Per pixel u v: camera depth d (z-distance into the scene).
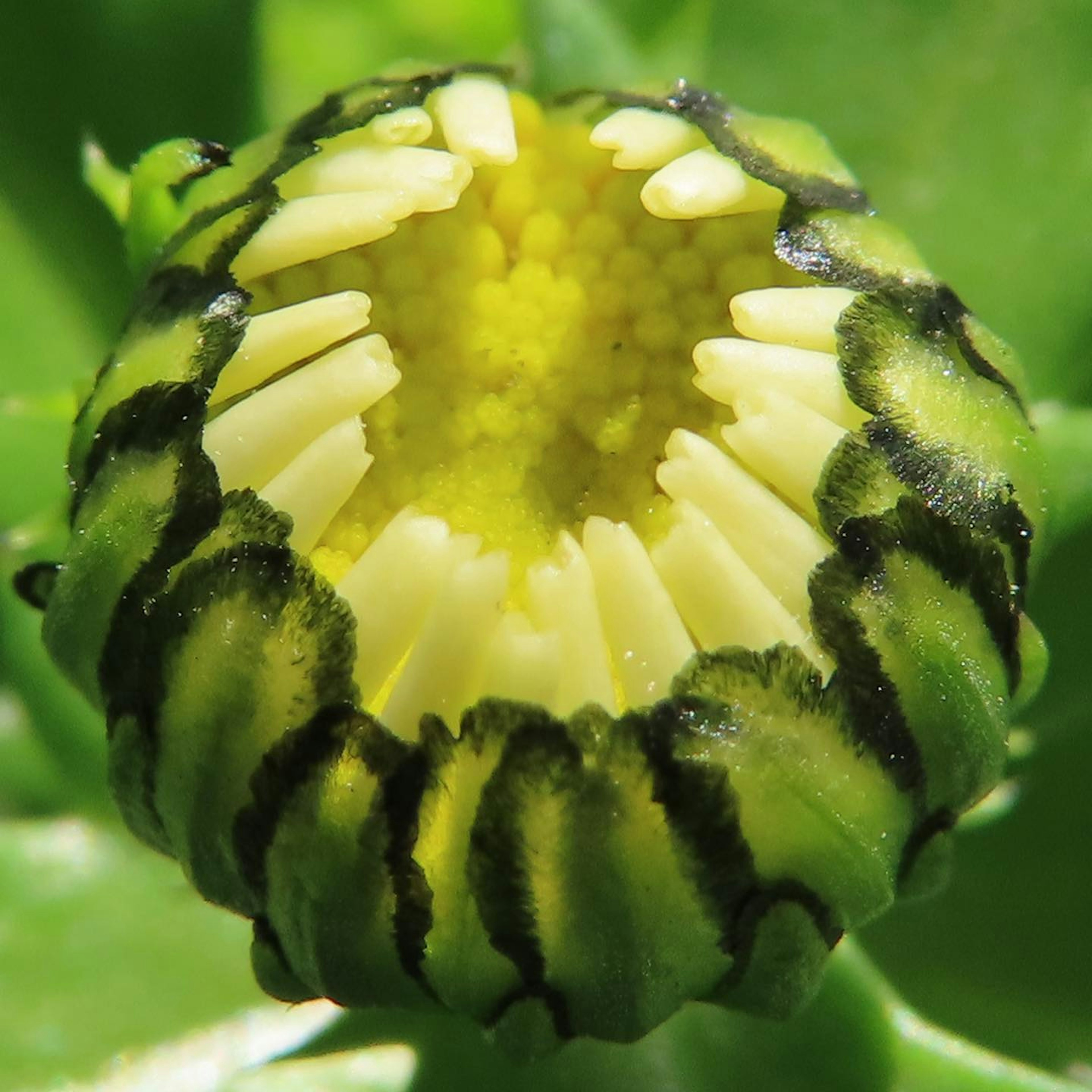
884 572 0.05
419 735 0.05
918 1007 0.06
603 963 0.05
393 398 0.06
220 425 0.06
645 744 0.05
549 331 0.06
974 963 0.06
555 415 0.06
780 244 0.06
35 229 0.07
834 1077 0.06
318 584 0.05
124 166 0.07
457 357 0.06
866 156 0.07
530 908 0.05
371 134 0.06
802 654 0.05
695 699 0.05
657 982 0.05
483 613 0.05
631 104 0.06
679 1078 0.06
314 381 0.06
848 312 0.06
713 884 0.05
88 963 0.07
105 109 0.07
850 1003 0.06
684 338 0.06
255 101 0.07
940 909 0.06
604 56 0.06
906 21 0.07
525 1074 0.06
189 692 0.05
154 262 0.06
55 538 0.06
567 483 0.06
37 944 0.07
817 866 0.05
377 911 0.05
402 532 0.05
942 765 0.05
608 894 0.05
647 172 0.06
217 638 0.05
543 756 0.05
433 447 0.06
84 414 0.06
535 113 0.06
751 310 0.06
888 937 0.06
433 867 0.05
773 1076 0.06
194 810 0.05
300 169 0.06
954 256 0.07
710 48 0.07
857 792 0.05
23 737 0.07
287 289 0.06
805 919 0.05
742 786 0.05
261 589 0.05
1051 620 0.06
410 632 0.05
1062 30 0.07
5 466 0.06
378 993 0.05
